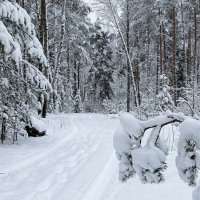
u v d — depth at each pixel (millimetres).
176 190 6695
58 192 7059
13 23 11086
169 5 28516
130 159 2111
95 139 14867
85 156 10922
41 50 11773
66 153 11422
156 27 31047
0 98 11688
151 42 35250
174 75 26516
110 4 21359
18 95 12320
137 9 25703
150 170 1899
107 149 12242
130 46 28297
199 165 1978
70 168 9188
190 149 1977
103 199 6609
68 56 37094
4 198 6617
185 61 30594
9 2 10844
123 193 6801
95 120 25625
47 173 8617
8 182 7797
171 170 8250
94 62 43469
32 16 25016
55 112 36281
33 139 13945
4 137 13008
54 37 28328
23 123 12617
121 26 25531
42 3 21562
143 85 34625
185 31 35938
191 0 31547
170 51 34969
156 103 18984
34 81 12695
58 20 28328
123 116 2107
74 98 45438
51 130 17484
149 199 6285
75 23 29547
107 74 43406
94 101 46094
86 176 8312
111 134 16719
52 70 34062
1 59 11109
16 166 9242
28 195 6805
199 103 12719
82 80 55094
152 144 1989
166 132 13719
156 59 35688
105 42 43406
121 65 32188
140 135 2027
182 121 2033
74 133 16859
